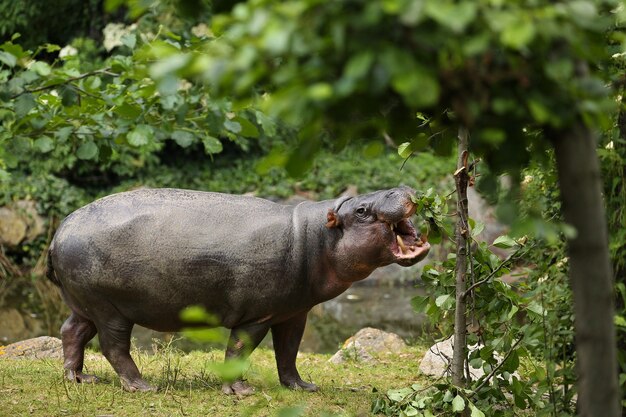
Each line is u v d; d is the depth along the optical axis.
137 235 11.72
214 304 11.88
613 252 7.47
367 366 15.59
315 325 24.88
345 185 37.91
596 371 5.31
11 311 27.67
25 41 42.00
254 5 4.43
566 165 5.18
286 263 11.77
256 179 38.94
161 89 4.58
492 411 10.29
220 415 10.98
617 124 7.56
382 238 11.27
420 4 4.24
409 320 25.50
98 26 41.38
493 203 6.01
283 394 12.15
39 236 35.81
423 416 10.64
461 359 10.38
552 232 5.18
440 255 31.58
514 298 10.34
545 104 4.84
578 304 5.33
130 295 11.84
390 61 4.35
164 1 5.85
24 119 11.37
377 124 5.39
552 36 4.62
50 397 11.65
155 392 12.05
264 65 4.54
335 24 4.39
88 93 11.30
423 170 38.66
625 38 5.69
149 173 39.78
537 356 12.16
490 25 4.46
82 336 12.85
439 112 5.90
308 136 4.64
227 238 11.73
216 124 11.01
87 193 39.16
